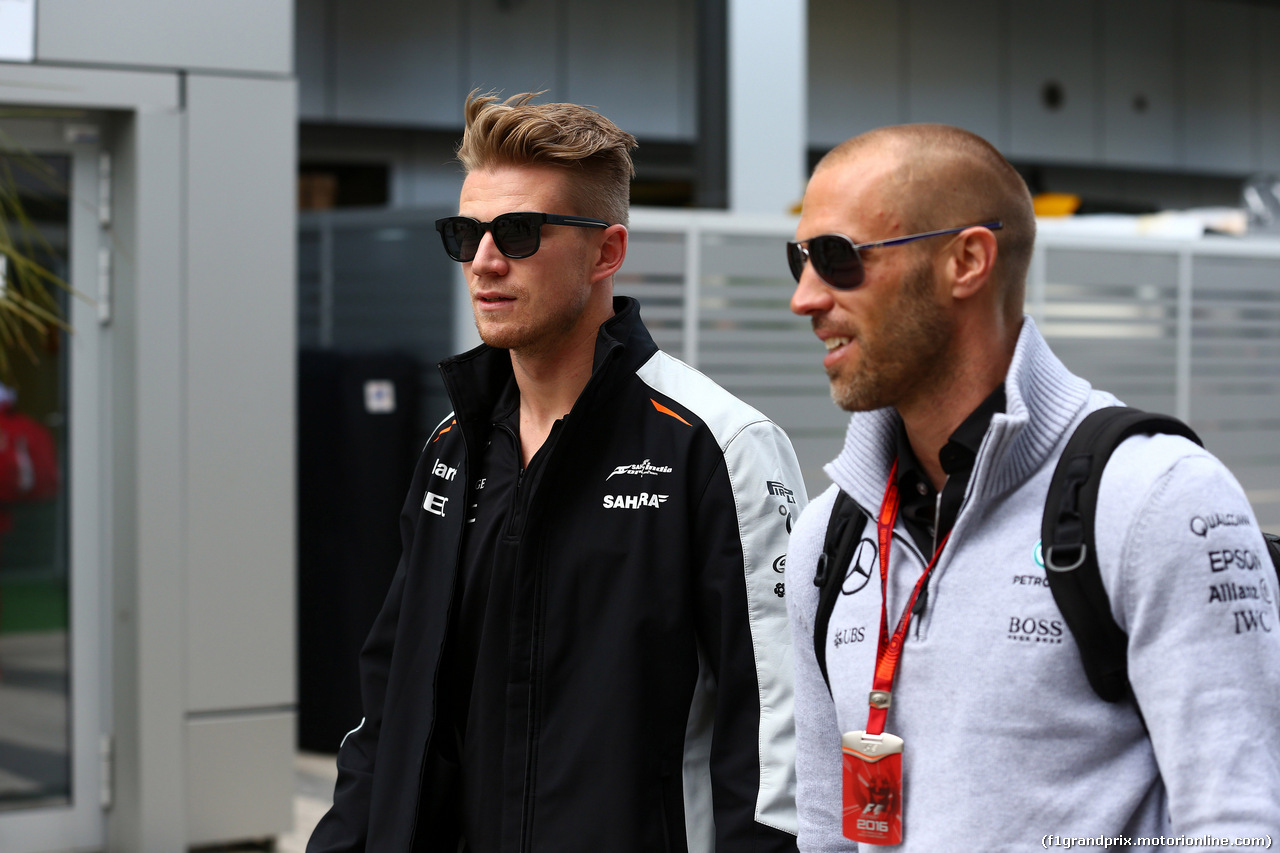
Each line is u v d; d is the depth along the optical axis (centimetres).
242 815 409
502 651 172
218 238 403
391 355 535
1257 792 111
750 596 168
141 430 395
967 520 128
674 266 521
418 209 545
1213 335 629
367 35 1007
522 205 171
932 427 136
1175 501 117
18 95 380
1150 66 1312
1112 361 605
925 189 129
